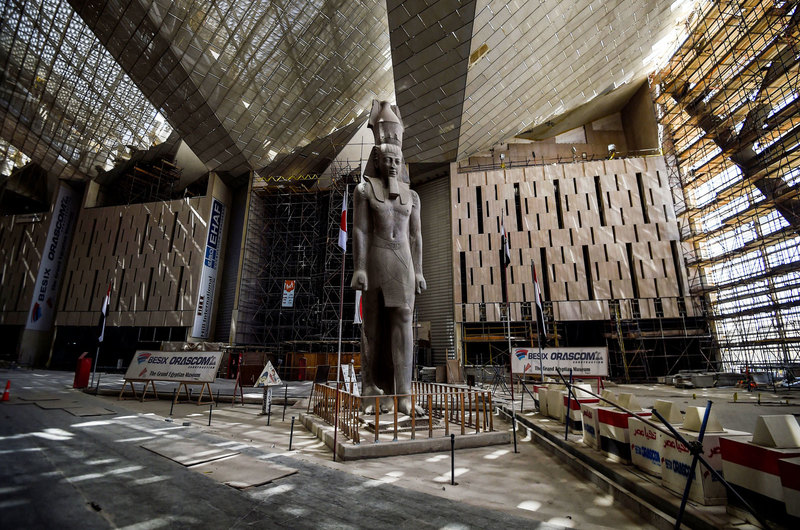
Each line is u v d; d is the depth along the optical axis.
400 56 24.12
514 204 33.12
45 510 3.95
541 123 34.34
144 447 6.87
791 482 3.17
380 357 9.57
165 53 25.14
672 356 29.36
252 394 17.70
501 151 38.03
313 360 30.22
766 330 24.59
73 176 41.94
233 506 4.34
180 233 36.62
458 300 32.03
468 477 5.89
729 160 27.95
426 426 8.68
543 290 31.28
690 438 4.34
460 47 22.69
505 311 31.14
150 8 22.53
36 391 15.88
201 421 10.91
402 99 27.75
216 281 36.31
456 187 34.62
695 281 29.05
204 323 34.44
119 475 5.26
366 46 26.20
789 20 22.67
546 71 26.61
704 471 4.09
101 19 24.14
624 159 32.06
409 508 4.47
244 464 6.01
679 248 29.66
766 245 23.73
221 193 38.00
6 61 28.55
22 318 38.62
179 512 4.09
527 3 20.75
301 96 28.77
